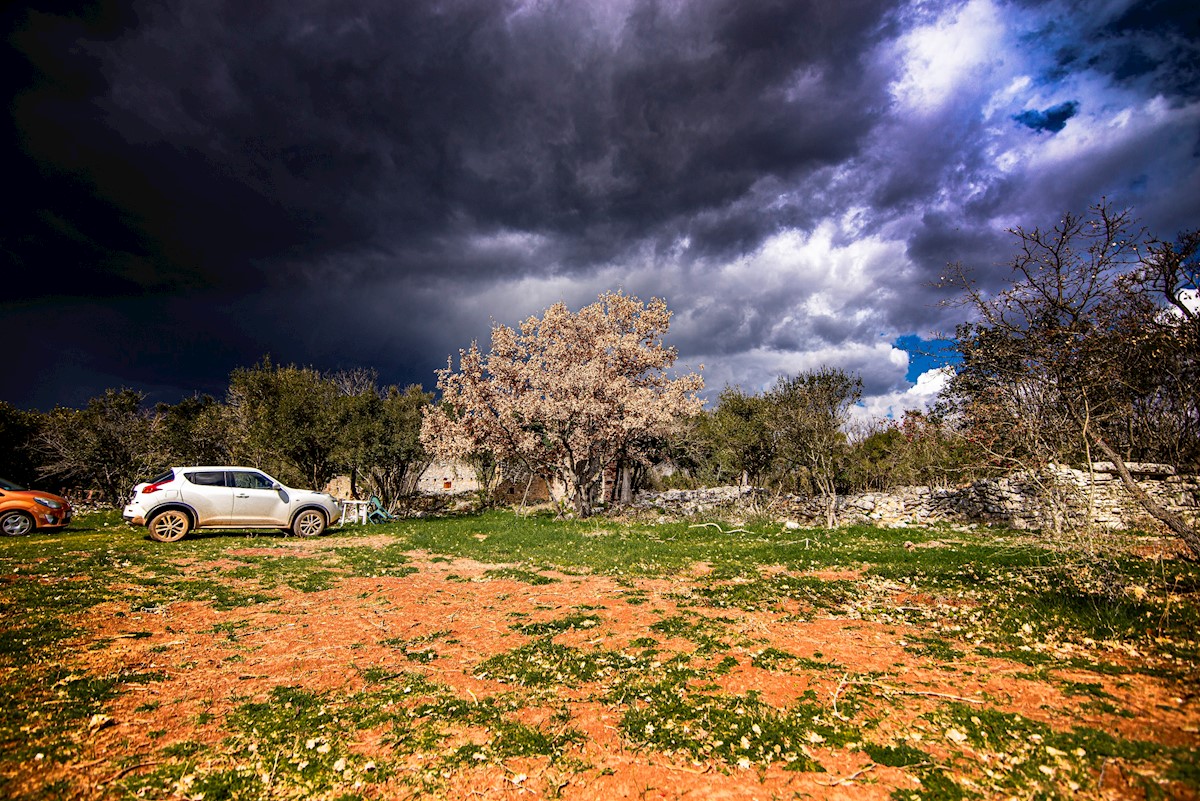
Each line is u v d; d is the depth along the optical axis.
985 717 4.64
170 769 4.01
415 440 27.02
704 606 8.98
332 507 17.97
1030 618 7.47
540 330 28.94
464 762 4.29
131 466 29.56
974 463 10.66
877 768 4.05
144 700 5.17
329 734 4.66
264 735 4.61
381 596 9.61
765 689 5.56
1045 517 15.39
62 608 7.82
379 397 27.83
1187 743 4.03
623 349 29.11
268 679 5.86
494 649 6.96
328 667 6.25
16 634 6.63
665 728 4.78
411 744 4.54
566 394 24.53
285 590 9.91
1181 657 5.72
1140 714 4.56
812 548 14.38
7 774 3.77
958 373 9.31
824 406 20.97
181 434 30.98
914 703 5.07
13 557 11.57
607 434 24.47
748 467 27.95
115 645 6.56
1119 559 10.21
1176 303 7.28
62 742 4.25
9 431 31.94
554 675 6.06
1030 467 9.45
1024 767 3.88
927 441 24.22
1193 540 7.74
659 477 40.59
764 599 9.23
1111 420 10.09
